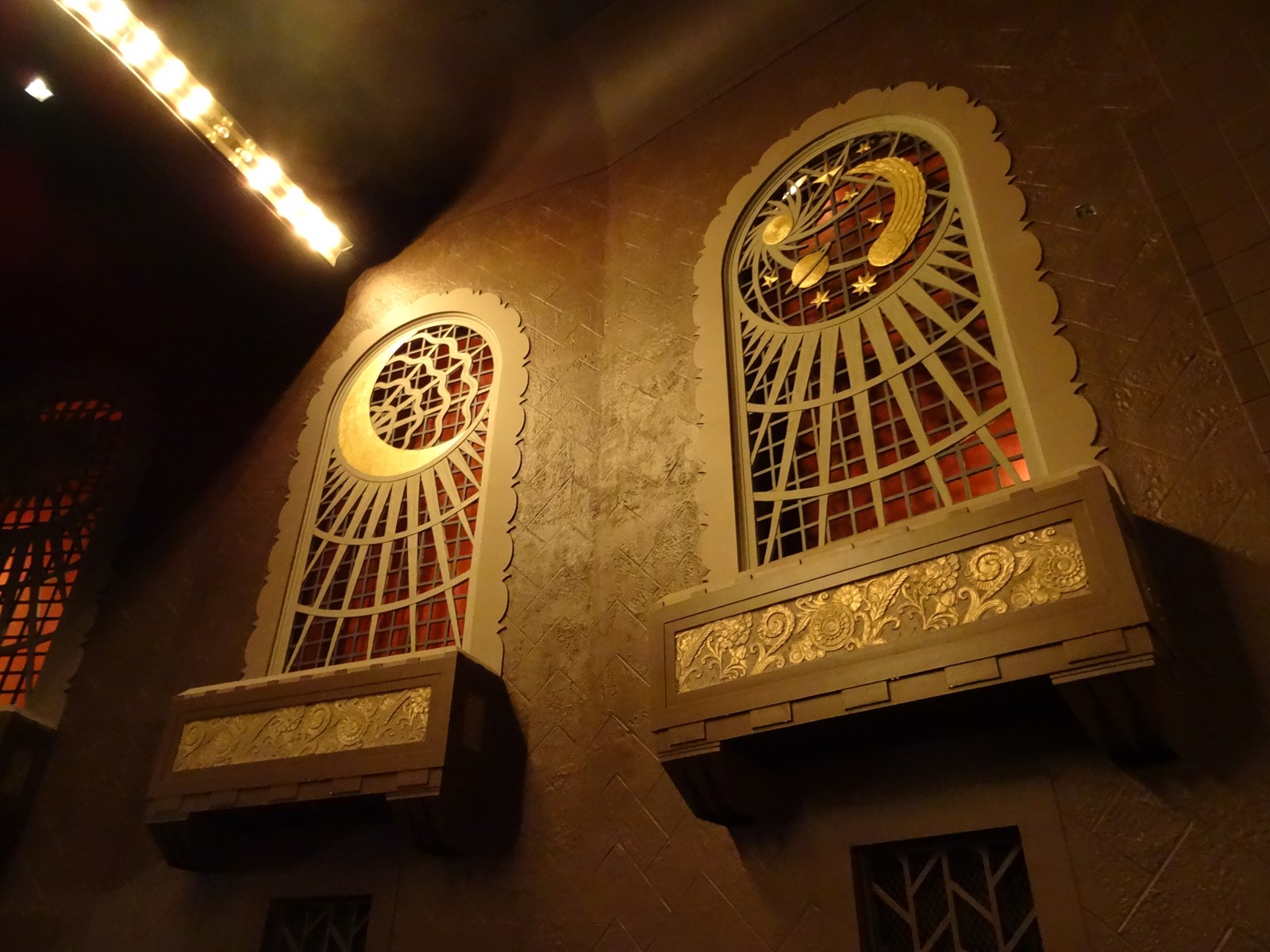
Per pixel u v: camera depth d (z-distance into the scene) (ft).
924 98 16.78
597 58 22.56
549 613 16.26
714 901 12.48
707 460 15.78
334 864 15.62
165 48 20.61
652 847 13.33
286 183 22.65
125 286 26.53
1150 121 13.93
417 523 18.67
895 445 14.08
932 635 10.98
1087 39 15.38
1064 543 10.59
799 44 19.69
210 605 19.89
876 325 15.20
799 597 12.21
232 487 21.81
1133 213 13.47
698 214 19.16
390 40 22.56
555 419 18.52
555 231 21.66
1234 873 9.55
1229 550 10.85
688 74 21.31
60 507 23.48
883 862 12.01
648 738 14.20
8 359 26.53
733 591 12.77
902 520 13.67
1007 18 16.58
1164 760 10.37
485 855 14.52
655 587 15.28
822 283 16.52
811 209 17.46
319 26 21.86
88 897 17.19
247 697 15.80
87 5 19.83
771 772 12.76
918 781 11.83
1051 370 12.95
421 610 17.63
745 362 16.70
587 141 22.62
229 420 23.24
